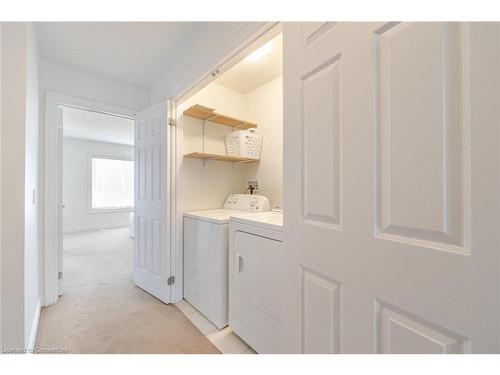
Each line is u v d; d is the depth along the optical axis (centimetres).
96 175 590
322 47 73
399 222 54
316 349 77
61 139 212
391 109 55
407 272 52
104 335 153
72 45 176
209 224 175
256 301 138
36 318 158
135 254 236
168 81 207
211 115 219
